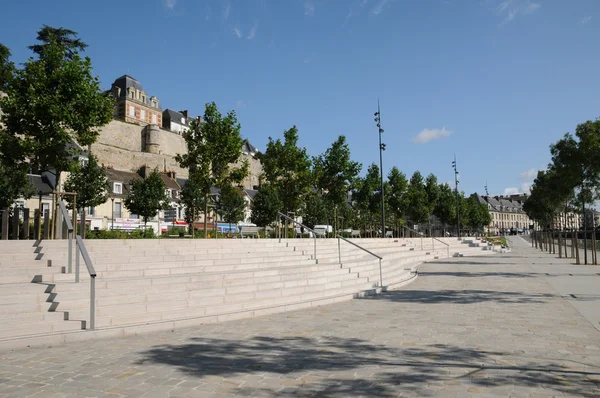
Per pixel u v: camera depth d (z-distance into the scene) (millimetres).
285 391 4879
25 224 12992
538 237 56812
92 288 7523
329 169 35062
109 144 66812
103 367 5789
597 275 18656
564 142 22219
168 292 9203
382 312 10219
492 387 4961
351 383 5145
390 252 26266
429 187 59750
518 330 8062
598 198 22922
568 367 5727
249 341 7312
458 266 24828
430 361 6055
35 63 17531
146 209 41875
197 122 24125
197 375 5469
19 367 5754
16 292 7672
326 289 12406
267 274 11773
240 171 24219
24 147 16281
